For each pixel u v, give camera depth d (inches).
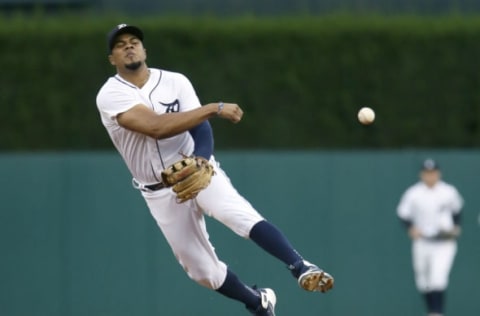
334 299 1782.7
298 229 1777.8
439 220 1742.1
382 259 1782.7
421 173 1772.9
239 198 924.6
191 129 915.4
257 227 904.3
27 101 1861.5
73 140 1863.9
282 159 1780.3
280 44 1847.9
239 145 1850.4
